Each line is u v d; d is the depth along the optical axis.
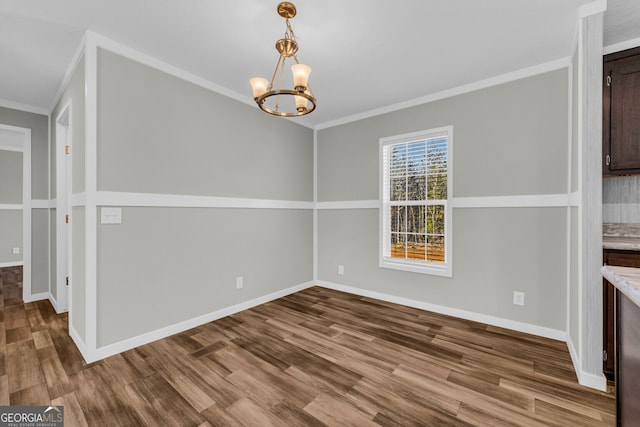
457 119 2.92
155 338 2.37
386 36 2.08
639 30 1.98
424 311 3.08
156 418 1.50
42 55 2.34
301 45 2.20
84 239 2.09
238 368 1.97
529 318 2.53
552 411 1.55
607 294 1.75
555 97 2.41
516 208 2.59
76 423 1.46
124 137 2.20
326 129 4.05
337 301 3.43
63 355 2.12
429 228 3.17
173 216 2.51
